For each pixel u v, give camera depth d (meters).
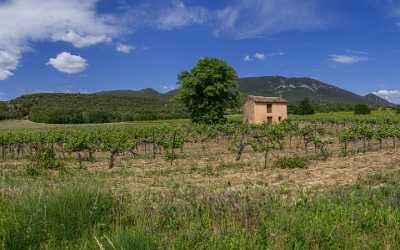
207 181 14.53
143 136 34.22
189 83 60.88
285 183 13.36
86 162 23.03
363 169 16.59
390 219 6.57
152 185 13.69
